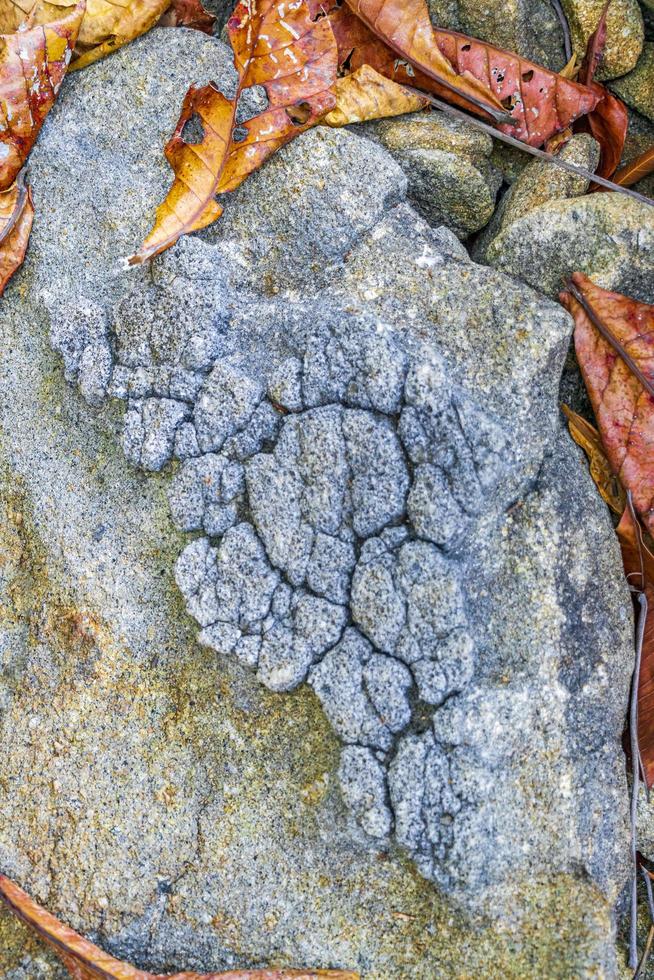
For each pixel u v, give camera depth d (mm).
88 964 944
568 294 991
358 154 999
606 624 974
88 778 972
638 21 1039
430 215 1047
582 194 1027
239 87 983
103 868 963
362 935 946
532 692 948
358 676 940
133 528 980
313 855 950
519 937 938
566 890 942
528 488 968
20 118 1010
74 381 996
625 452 982
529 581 958
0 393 1011
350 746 939
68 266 1009
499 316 973
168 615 973
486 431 943
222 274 990
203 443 969
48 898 967
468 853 926
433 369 939
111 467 988
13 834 977
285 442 957
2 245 1010
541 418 970
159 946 956
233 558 957
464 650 931
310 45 987
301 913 949
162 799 964
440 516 934
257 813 956
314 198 995
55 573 987
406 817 930
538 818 944
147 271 993
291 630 950
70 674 979
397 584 938
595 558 975
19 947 972
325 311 972
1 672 994
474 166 1035
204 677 967
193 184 991
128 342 986
